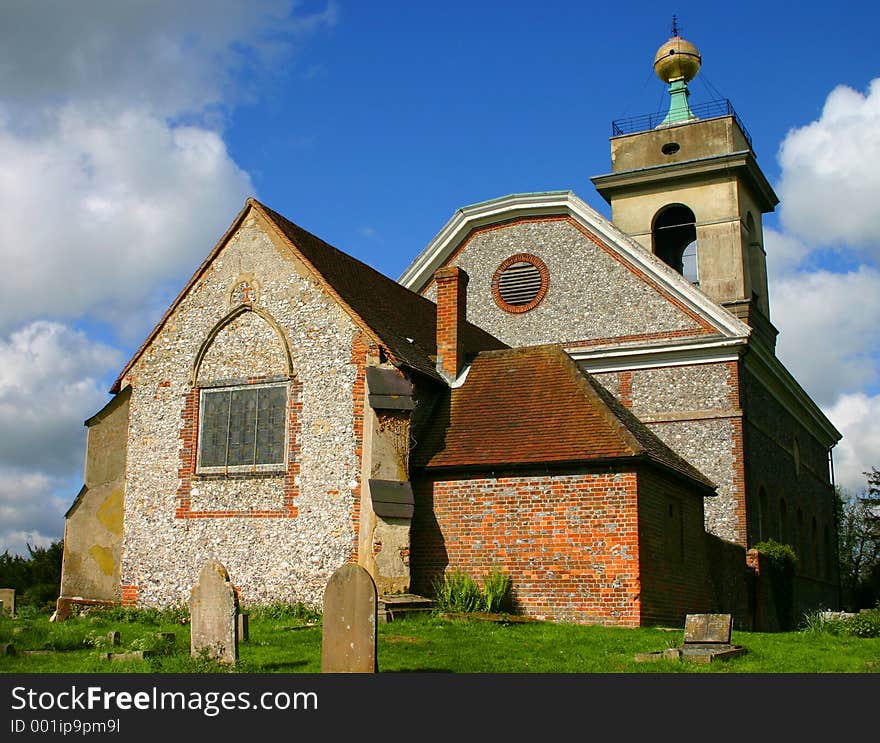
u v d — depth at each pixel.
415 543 21.28
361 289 24.75
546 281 33.88
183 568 22.31
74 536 23.28
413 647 15.20
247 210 23.84
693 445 29.75
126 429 23.86
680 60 39.56
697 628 15.42
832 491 44.09
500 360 24.53
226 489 22.33
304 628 18.00
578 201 33.72
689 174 36.66
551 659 14.49
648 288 32.16
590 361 31.89
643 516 19.84
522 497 20.56
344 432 21.38
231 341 23.25
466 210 35.44
